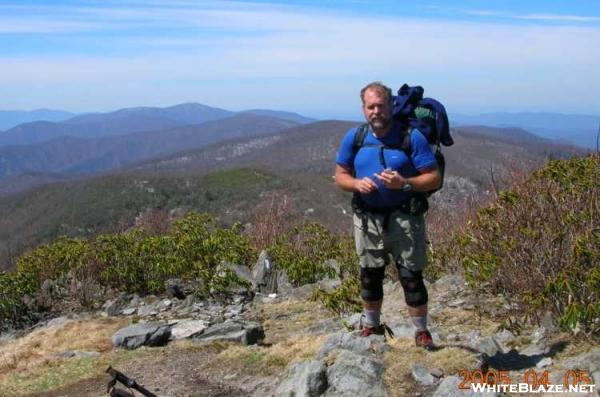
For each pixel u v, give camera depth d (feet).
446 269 25.93
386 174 13.29
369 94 13.61
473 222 21.31
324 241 33.60
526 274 17.33
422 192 14.07
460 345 15.30
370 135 14.11
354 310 21.04
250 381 15.60
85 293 28.66
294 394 13.85
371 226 14.38
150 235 36.24
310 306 24.68
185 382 16.15
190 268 28.58
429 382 13.37
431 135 13.89
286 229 37.17
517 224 18.31
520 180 24.59
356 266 29.32
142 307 27.20
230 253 30.76
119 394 13.35
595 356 13.23
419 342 14.94
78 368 18.20
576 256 15.57
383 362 14.35
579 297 15.11
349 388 13.41
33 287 28.94
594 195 17.85
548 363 13.75
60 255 31.24
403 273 14.55
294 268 28.78
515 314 17.65
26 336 24.27
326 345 15.78
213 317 24.59
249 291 28.04
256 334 20.31
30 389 17.11
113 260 29.99
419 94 14.19
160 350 19.20
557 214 17.79
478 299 19.76
